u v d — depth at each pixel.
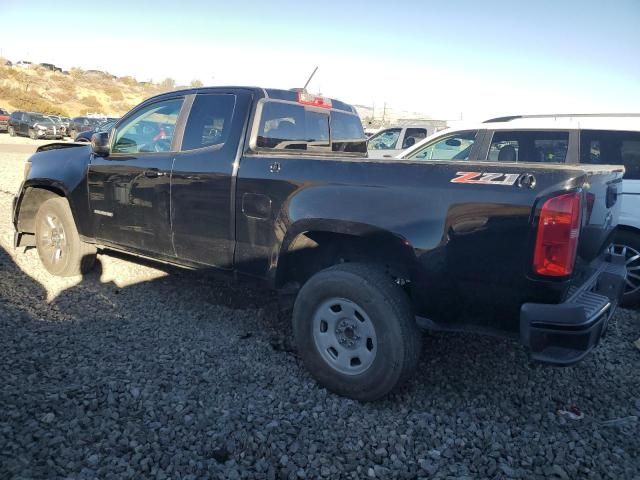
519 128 5.67
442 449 2.86
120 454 2.63
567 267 2.72
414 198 3.10
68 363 3.54
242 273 3.96
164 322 4.43
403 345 3.08
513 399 3.43
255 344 4.09
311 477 2.59
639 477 2.68
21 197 5.64
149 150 4.57
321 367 3.39
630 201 5.20
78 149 5.30
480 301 2.96
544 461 2.79
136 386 3.28
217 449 2.73
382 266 3.39
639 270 5.19
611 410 3.35
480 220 2.89
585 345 2.74
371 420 3.10
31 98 55.44
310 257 3.84
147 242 4.58
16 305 4.50
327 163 3.48
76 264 5.35
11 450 2.55
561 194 2.71
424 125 12.30
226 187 3.92
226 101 4.14
